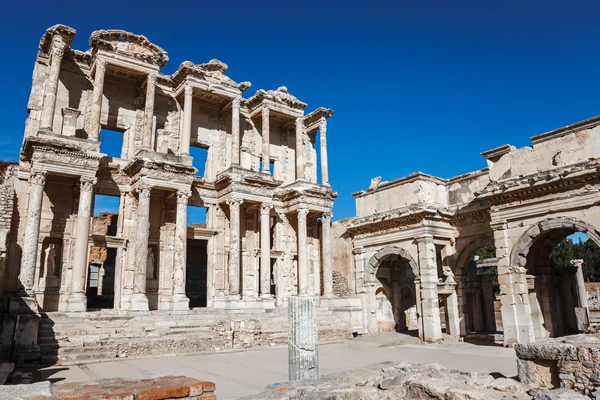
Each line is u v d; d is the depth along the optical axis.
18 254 30.84
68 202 33.34
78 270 29.91
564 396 9.12
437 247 34.72
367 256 37.50
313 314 14.78
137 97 38.50
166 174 34.44
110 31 34.75
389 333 38.41
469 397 9.98
